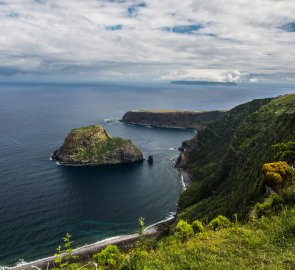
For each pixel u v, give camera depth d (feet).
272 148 236.43
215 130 623.36
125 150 596.70
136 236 305.94
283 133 257.55
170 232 264.11
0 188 408.05
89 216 346.74
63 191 415.23
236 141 384.47
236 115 634.84
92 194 412.98
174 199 414.62
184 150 627.05
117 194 419.33
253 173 240.73
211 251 59.52
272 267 49.06
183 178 506.48
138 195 420.36
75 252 272.51
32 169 499.51
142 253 65.00
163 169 555.28
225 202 258.57
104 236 306.14
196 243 65.62
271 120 383.45
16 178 450.30
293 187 86.63
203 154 577.02
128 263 62.59
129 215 358.02
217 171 383.45
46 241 288.30
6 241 282.77
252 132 383.86
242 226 73.77
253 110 619.67
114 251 98.53
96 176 496.64
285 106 422.00
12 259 257.55
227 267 51.90
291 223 60.39
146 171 538.47
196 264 54.03
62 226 318.45
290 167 151.53
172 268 54.34
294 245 54.90
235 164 348.38
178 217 319.06
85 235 305.94
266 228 66.08
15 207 352.69
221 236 68.33
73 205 371.15
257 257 53.67
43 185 432.25
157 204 394.11
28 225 314.35
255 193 180.34
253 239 60.70
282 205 74.84
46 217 334.24
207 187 366.84
